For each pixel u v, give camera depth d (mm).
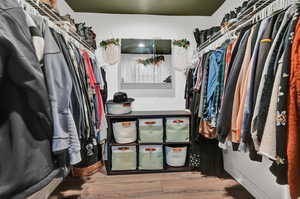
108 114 2367
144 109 2895
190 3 2568
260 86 960
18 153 661
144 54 2908
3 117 662
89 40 2387
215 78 1681
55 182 1901
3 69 642
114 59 2830
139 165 2328
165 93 2930
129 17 2885
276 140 814
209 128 1832
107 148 2332
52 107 805
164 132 2424
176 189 1888
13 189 641
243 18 1546
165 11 2801
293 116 766
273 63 892
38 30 860
